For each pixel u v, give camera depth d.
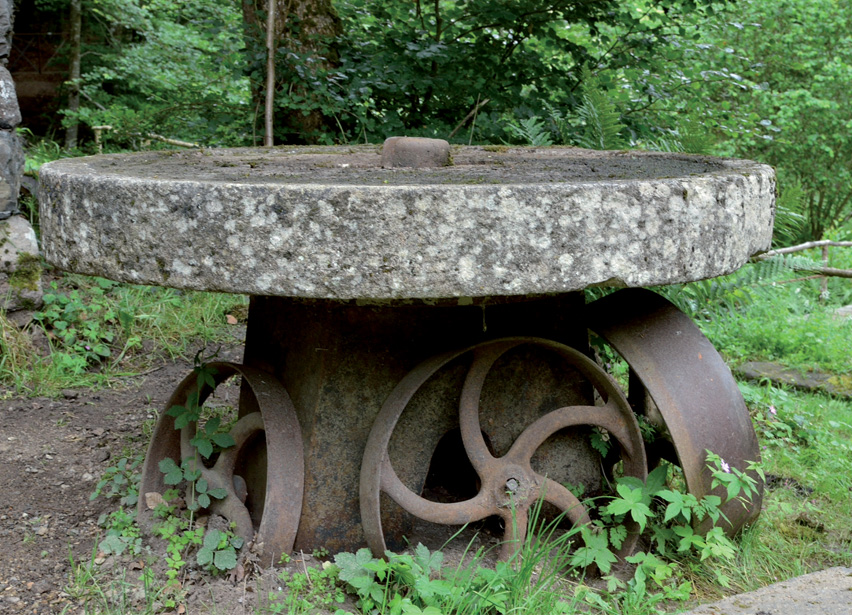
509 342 2.54
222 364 2.78
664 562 2.63
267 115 5.58
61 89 12.34
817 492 3.26
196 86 7.20
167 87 8.96
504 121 5.83
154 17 10.28
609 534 2.68
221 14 8.14
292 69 5.73
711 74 6.66
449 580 2.33
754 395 4.19
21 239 4.56
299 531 2.60
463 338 2.67
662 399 2.54
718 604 2.23
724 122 6.79
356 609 2.31
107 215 2.15
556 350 2.67
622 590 2.47
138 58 9.54
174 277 2.07
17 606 2.31
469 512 2.50
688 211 2.17
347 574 2.31
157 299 5.28
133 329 4.92
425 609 2.11
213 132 6.25
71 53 12.15
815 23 13.48
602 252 2.05
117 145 8.80
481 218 1.96
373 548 2.48
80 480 3.21
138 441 3.61
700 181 2.21
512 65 5.92
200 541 2.52
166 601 2.28
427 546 2.70
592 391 2.84
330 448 2.62
